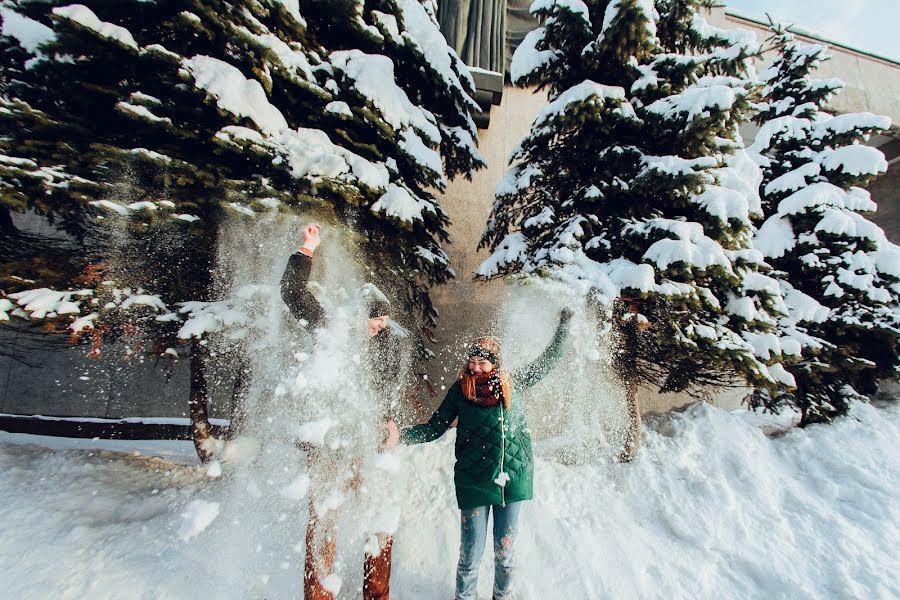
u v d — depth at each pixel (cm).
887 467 311
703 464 305
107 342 266
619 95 334
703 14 803
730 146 333
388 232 348
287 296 172
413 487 253
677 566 207
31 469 254
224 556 190
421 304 452
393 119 323
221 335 270
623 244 333
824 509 263
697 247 292
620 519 240
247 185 268
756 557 217
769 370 343
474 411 170
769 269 399
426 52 360
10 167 211
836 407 407
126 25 258
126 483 256
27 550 178
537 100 705
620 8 320
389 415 179
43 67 238
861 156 449
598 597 184
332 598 157
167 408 535
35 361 522
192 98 260
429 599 182
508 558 164
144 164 240
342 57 319
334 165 281
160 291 272
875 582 199
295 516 211
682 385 394
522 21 700
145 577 172
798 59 546
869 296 414
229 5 257
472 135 439
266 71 285
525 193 402
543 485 260
